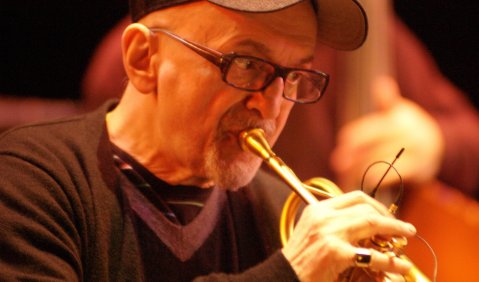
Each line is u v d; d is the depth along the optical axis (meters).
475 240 3.66
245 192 2.66
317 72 2.40
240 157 2.39
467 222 3.68
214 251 2.52
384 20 4.05
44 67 5.53
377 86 4.04
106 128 2.49
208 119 2.35
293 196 2.52
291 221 2.51
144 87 2.42
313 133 3.89
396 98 4.11
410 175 3.98
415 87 4.35
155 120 2.44
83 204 2.32
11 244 2.18
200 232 2.49
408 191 4.04
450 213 3.72
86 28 5.49
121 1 5.45
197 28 2.32
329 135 3.94
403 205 3.99
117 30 4.22
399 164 3.97
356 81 3.99
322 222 2.21
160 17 2.38
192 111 2.35
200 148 2.38
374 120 4.00
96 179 2.37
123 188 2.43
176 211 2.48
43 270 2.17
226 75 2.30
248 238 2.61
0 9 5.39
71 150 2.40
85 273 2.30
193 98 2.34
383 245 2.23
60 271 2.18
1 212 2.22
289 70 2.34
